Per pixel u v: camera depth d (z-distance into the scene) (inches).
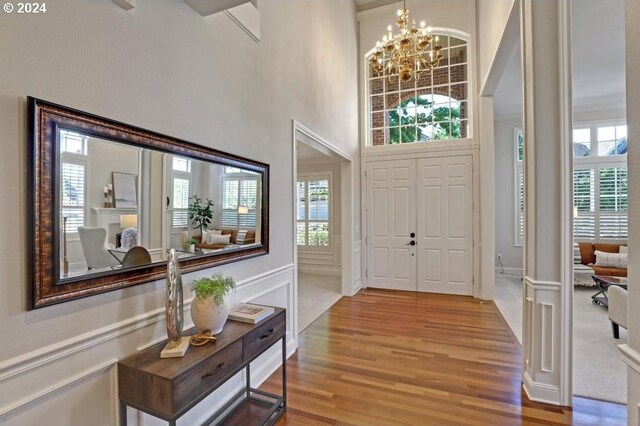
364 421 83.0
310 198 276.4
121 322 60.4
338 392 96.1
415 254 217.3
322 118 158.6
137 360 59.6
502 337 136.8
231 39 91.9
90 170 55.0
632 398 44.8
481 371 107.9
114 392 58.5
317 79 153.3
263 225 106.5
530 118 92.9
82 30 53.7
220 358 65.1
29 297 46.6
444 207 210.4
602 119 250.8
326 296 204.2
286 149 122.6
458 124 211.8
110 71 58.2
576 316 161.6
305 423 82.3
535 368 91.7
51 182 49.1
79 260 53.1
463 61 211.2
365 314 168.7
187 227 76.1
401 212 220.4
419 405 89.5
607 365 111.4
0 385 43.9
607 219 250.1
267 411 86.4
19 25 45.9
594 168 253.4
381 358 118.0
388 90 229.6
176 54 72.9
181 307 65.8
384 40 154.0
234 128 92.7
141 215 64.5
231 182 91.6
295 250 128.8
